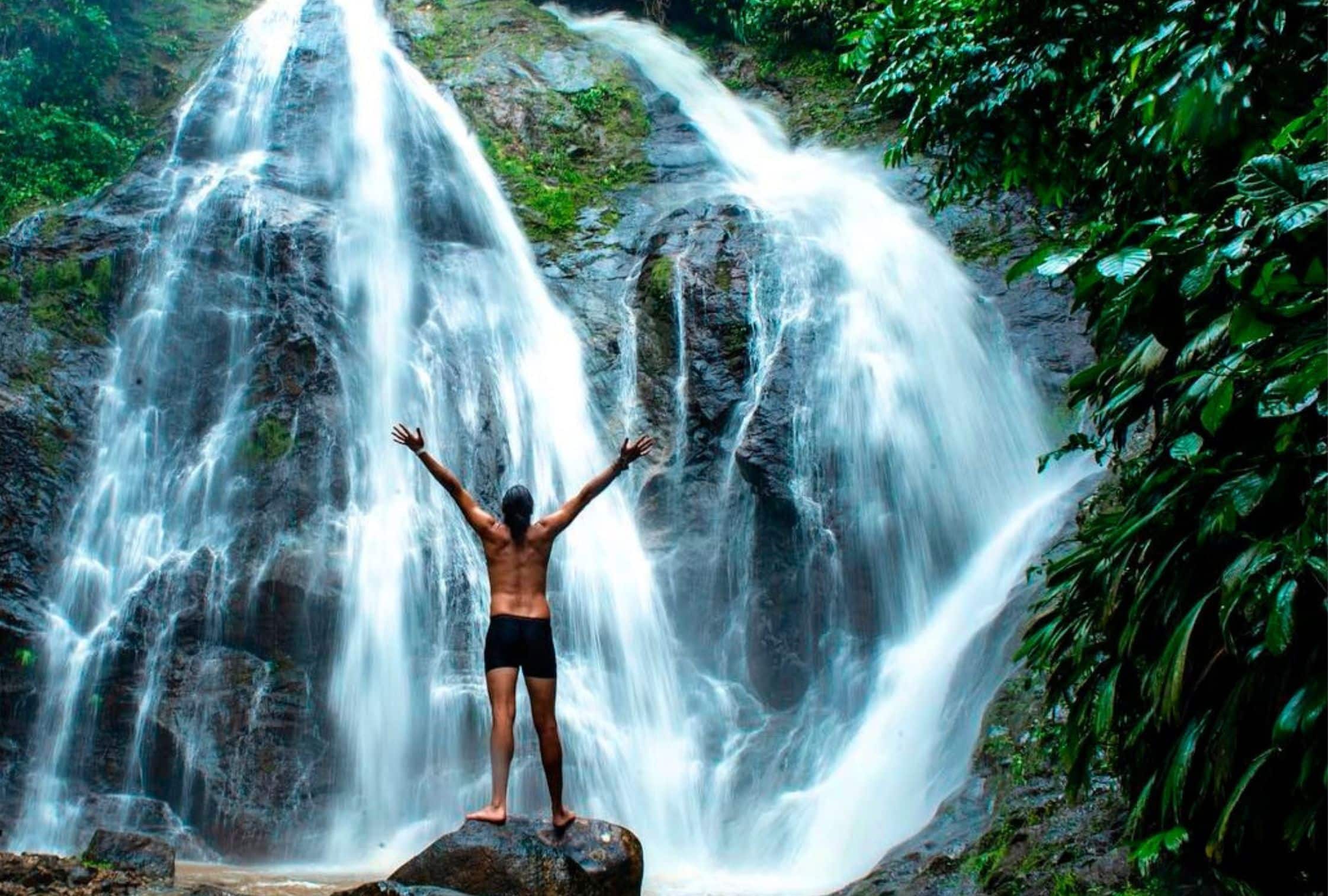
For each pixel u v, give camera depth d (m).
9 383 13.78
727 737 13.12
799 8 21.84
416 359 15.28
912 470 14.38
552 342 16.19
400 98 18.58
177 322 14.95
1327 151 5.21
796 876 10.73
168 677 12.35
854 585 13.62
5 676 12.28
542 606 6.23
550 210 17.91
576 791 12.41
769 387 14.40
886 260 16.27
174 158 17.25
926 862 8.00
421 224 17.03
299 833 11.97
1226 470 5.22
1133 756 5.97
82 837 11.61
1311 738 4.70
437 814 12.32
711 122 20.62
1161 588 5.53
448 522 14.12
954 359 15.38
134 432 14.27
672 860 11.69
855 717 12.65
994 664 10.41
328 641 12.77
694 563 14.09
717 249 15.96
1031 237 16.56
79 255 15.20
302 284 15.20
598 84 20.02
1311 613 4.79
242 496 13.58
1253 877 5.54
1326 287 4.61
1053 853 7.10
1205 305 5.32
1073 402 6.34
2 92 19.58
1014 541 13.04
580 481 15.02
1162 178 6.74
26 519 13.09
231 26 24.05
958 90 7.75
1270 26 5.79
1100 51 7.25
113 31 22.69
